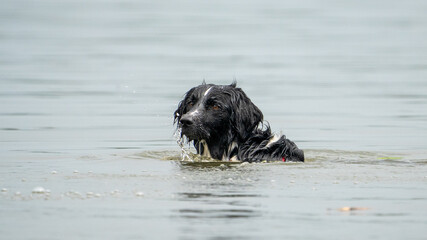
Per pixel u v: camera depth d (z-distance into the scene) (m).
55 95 23.05
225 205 7.82
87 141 14.77
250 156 11.38
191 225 6.92
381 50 38.59
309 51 38.31
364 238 6.48
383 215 7.39
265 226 6.90
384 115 19.05
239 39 44.62
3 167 10.73
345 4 77.19
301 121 18.14
